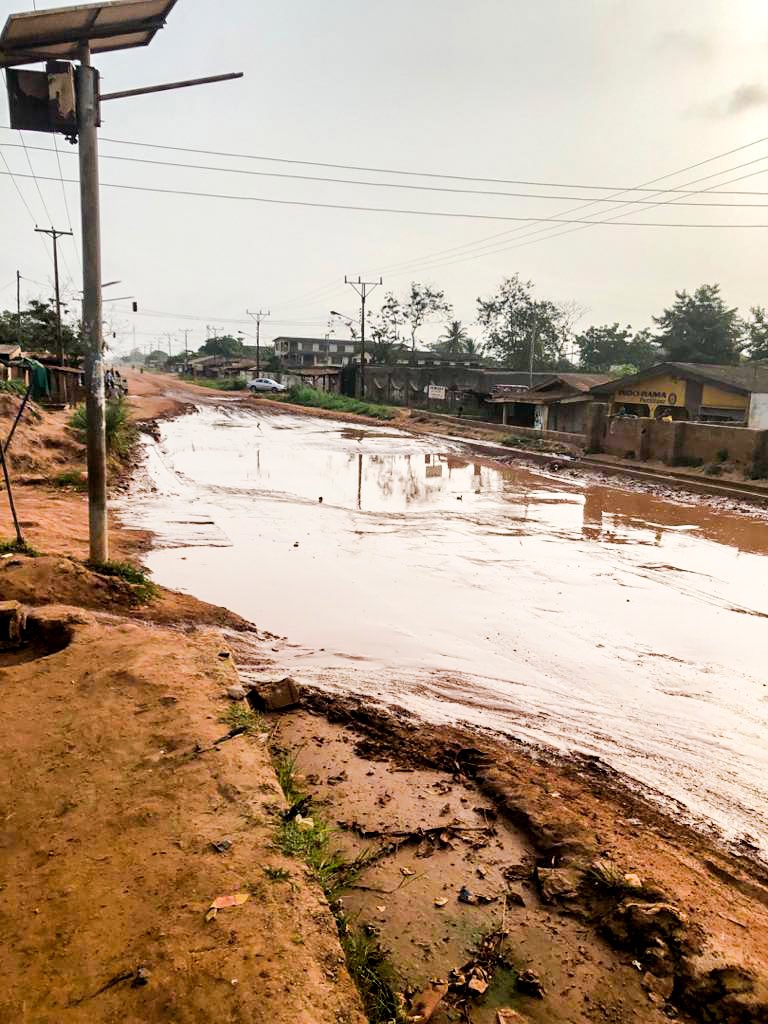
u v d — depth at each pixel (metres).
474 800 5.07
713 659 8.29
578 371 76.75
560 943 3.73
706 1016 3.29
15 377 29.94
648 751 6.10
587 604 10.22
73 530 12.29
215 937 3.13
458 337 90.38
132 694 5.53
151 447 27.14
